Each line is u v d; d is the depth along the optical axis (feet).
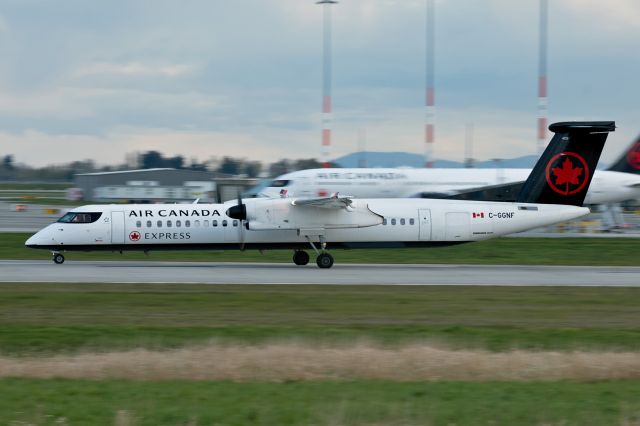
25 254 487.61
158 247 406.82
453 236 414.82
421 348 195.52
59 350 200.34
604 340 220.02
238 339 212.84
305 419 131.64
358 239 410.72
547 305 286.46
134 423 128.16
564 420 131.85
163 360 180.55
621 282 359.46
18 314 255.91
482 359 183.32
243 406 139.64
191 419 130.72
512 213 417.69
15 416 133.08
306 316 257.34
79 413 134.82
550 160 421.59
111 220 403.54
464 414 135.13
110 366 174.50
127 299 288.51
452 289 327.47
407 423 130.21
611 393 152.56
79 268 396.16
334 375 169.48
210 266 418.10
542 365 178.09
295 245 412.36
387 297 301.43
